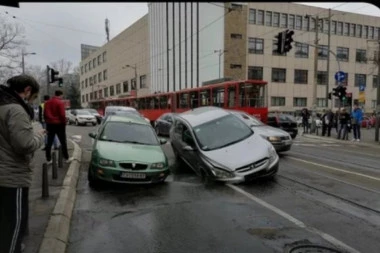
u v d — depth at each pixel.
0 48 30.05
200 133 9.64
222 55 46.34
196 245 4.78
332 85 56.31
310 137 24.16
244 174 8.31
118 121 9.96
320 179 8.98
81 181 8.69
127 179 7.98
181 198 7.13
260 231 5.29
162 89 52.66
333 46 56.28
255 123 14.23
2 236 3.33
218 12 45.72
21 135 3.27
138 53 63.00
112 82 79.19
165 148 15.41
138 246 4.75
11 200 3.35
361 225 5.57
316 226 5.50
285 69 52.62
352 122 21.69
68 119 35.66
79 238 5.03
